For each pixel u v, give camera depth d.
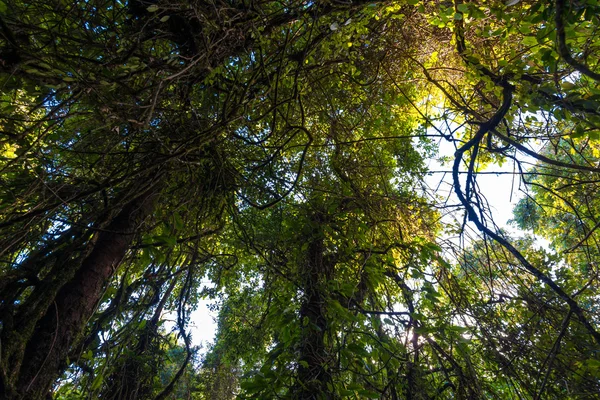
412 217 4.03
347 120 4.52
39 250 2.24
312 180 4.05
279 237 3.62
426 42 4.09
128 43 2.44
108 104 2.11
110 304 2.66
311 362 2.65
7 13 2.11
